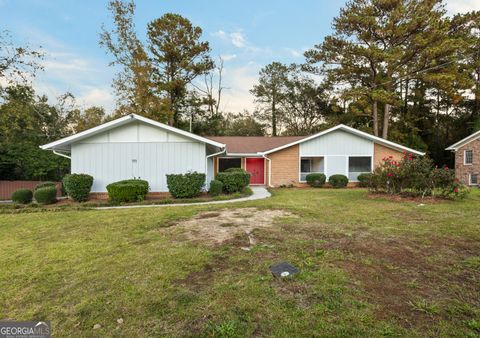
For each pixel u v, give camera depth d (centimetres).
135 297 260
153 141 1050
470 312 229
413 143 2441
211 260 349
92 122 2334
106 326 219
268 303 245
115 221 595
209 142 1035
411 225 527
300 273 306
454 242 418
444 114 2666
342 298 252
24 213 752
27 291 279
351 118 2616
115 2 1994
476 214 637
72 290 278
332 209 712
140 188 927
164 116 2364
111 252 390
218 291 268
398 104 2044
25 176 1662
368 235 458
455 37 1975
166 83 2341
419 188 915
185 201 918
